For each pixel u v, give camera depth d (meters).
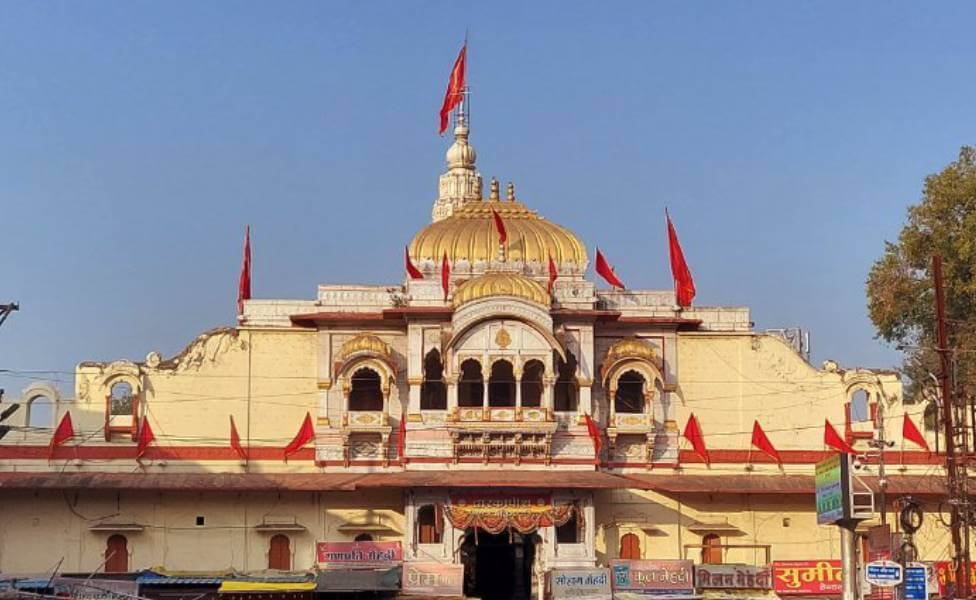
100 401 65.06
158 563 63.91
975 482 66.56
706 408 67.31
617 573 60.34
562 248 68.88
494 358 64.06
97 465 64.38
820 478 52.28
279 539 64.62
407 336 65.62
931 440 68.56
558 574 59.72
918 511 60.47
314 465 65.12
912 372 80.50
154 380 65.44
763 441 66.69
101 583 57.31
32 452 64.19
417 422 64.44
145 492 64.25
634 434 66.12
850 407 67.88
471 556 65.62
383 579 59.50
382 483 62.09
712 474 66.75
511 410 63.84
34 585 57.16
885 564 51.28
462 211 70.88
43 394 64.81
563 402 66.75
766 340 68.12
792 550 66.38
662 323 67.25
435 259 68.31
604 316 65.75
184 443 65.06
